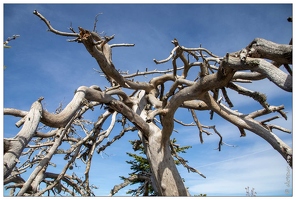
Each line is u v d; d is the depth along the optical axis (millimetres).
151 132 9227
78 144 9227
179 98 7195
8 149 4512
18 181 8383
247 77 7543
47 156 7125
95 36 7910
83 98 6859
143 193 11008
